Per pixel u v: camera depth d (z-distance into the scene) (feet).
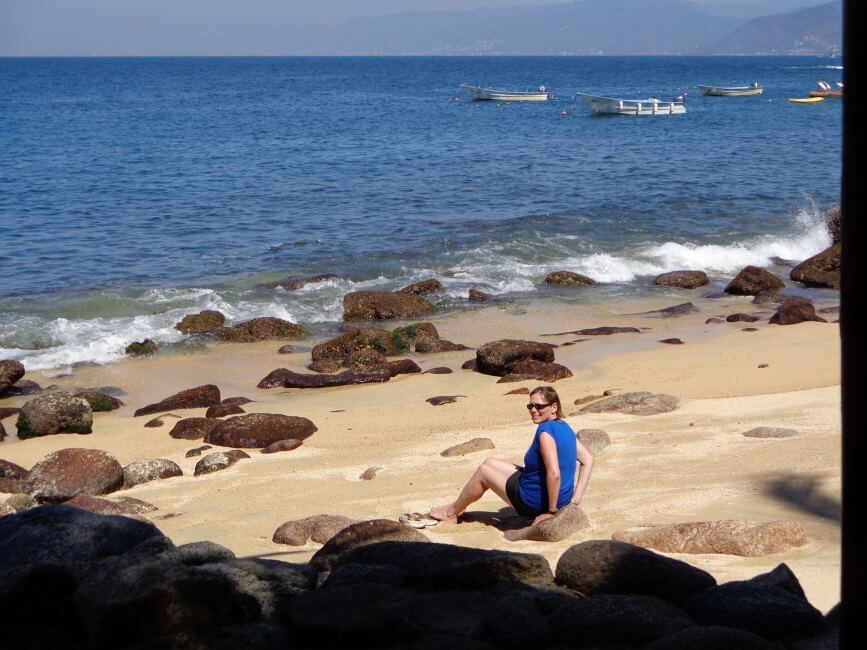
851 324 9.66
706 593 15.38
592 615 14.42
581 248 80.64
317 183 114.93
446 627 15.05
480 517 25.75
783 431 31.91
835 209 85.05
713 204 99.71
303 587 16.90
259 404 44.65
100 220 92.68
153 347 55.98
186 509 28.73
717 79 476.54
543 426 24.49
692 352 50.57
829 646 14.32
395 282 71.10
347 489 29.68
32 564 15.66
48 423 40.91
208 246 82.17
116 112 235.40
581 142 162.30
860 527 9.95
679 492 26.32
